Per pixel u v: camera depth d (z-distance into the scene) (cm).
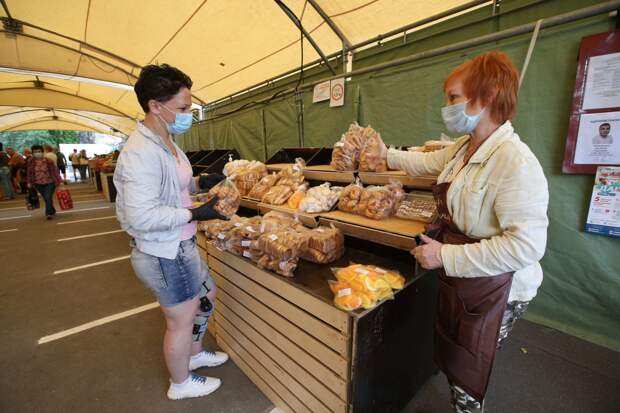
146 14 386
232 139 599
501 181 86
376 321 114
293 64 436
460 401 111
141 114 1159
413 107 279
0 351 205
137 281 309
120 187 128
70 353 203
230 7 346
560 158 201
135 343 212
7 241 447
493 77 86
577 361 184
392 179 162
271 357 155
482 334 98
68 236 471
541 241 81
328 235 153
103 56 520
